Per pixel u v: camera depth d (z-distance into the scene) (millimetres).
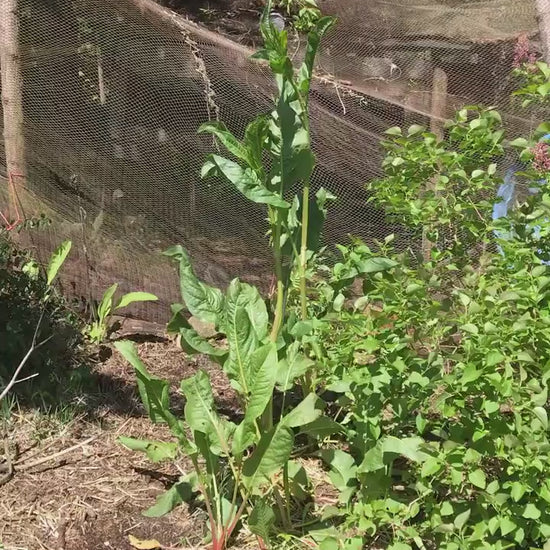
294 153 2787
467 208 3041
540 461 2330
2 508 2906
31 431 3385
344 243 4789
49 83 4711
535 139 2969
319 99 4664
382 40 4832
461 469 2432
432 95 4695
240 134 4953
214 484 2729
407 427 3076
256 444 2791
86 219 4723
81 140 4773
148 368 4195
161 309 4785
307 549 2744
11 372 3713
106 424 3555
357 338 2615
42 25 4613
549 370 2348
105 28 4664
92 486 3082
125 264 4742
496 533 2609
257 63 4637
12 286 3955
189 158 4902
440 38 4762
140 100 4824
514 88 4621
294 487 2949
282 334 2865
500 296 2486
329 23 2643
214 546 2719
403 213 3174
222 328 2744
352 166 4738
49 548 2732
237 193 4832
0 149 4828
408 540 2646
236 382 2740
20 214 4578
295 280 3133
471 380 2279
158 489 3113
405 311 2541
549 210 2762
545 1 4238
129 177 4832
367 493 2658
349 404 2947
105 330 4441
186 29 4629
